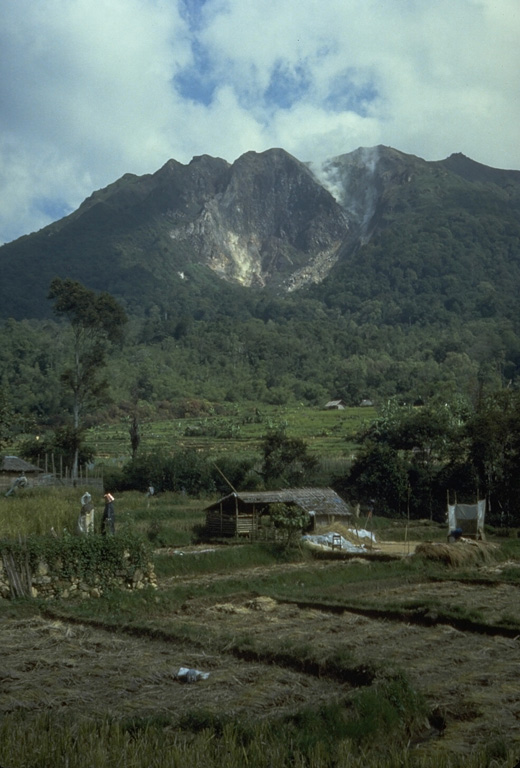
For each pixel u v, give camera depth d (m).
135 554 20.12
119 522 32.88
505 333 178.25
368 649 14.37
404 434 56.50
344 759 8.88
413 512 48.09
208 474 52.59
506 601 20.41
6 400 50.94
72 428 60.25
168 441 97.50
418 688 11.75
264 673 12.45
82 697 11.18
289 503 35.62
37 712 10.56
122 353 159.00
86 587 19.11
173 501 44.78
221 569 25.77
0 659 13.19
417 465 50.38
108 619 16.47
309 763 8.91
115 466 69.38
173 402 134.88
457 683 11.91
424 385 126.69
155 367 152.25
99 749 8.98
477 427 46.84
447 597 21.05
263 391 148.00
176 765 8.76
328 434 100.69
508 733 9.91
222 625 16.61
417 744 9.82
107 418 120.69
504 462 46.59
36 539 19.14
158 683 12.05
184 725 10.04
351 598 20.22
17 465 50.38
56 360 139.00
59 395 118.94
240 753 9.06
